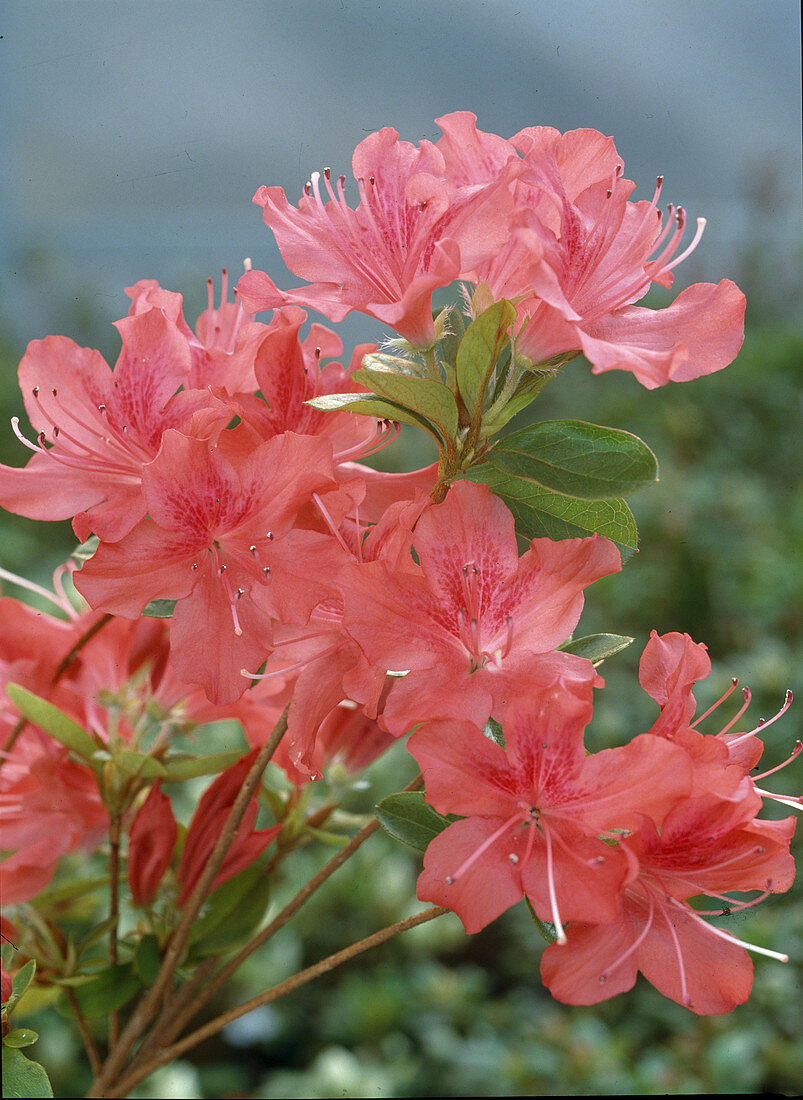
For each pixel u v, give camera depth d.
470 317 0.58
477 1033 1.21
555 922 0.53
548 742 0.55
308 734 0.58
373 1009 1.20
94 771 0.63
